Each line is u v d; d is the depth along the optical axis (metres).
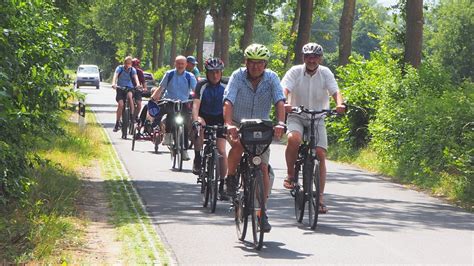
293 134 21.61
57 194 24.91
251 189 19.03
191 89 35.88
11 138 21.73
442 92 41.00
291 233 20.89
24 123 21.11
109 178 31.95
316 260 17.61
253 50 19.42
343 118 45.00
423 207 26.48
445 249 19.12
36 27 23.09
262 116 20.11
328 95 22.28
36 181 25.28
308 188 21.75
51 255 17.20
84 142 42.38
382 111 40.19
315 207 21.23
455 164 31.56
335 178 34.75
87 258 17.22
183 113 35.44
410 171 34.47
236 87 19.80
